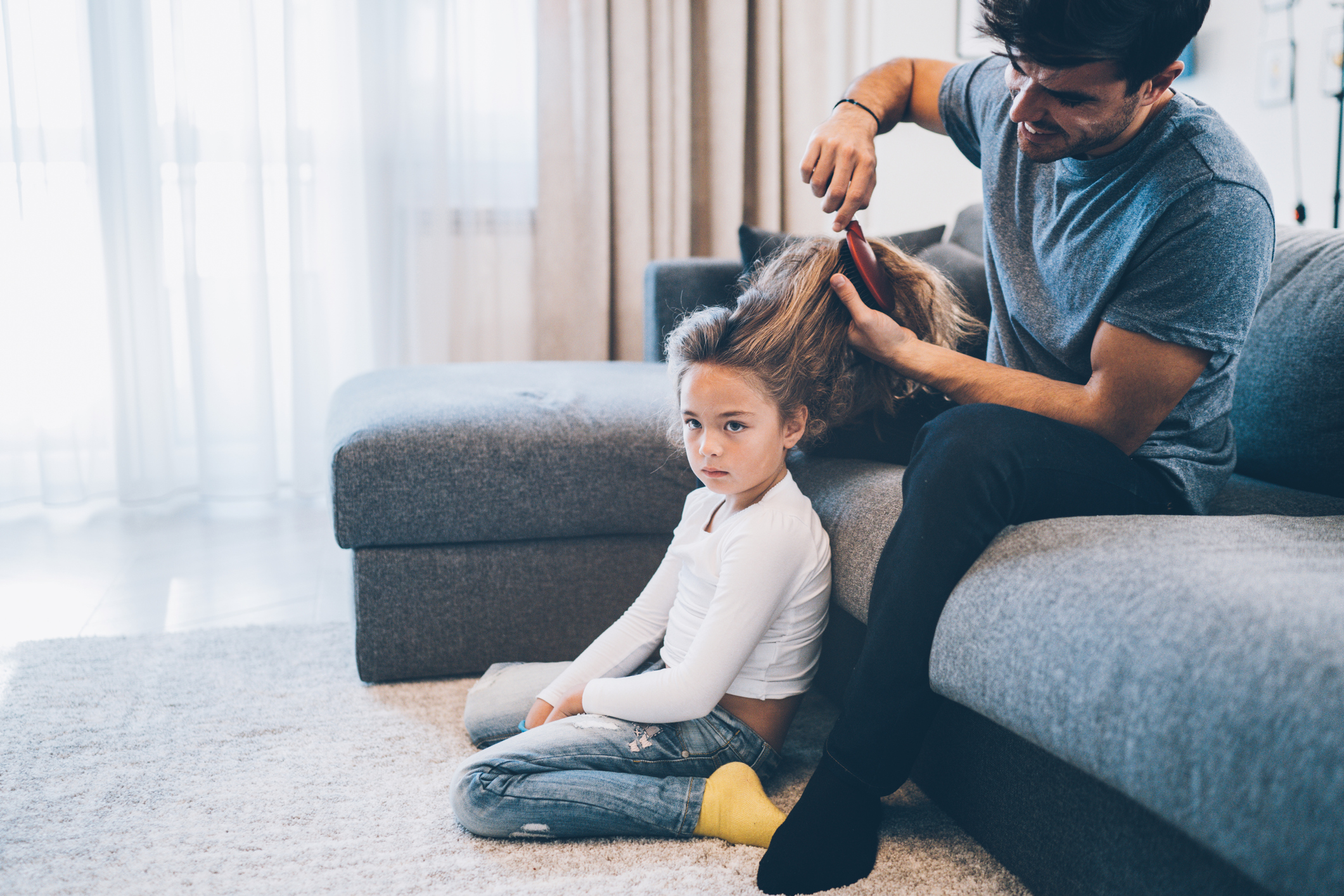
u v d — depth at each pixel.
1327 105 2.48
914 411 1.28
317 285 2.65
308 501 2.66
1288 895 0.56
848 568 1.08
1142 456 1.09
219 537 2.31
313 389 2.68
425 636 1.44
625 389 1.68
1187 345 0.97
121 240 2.48
